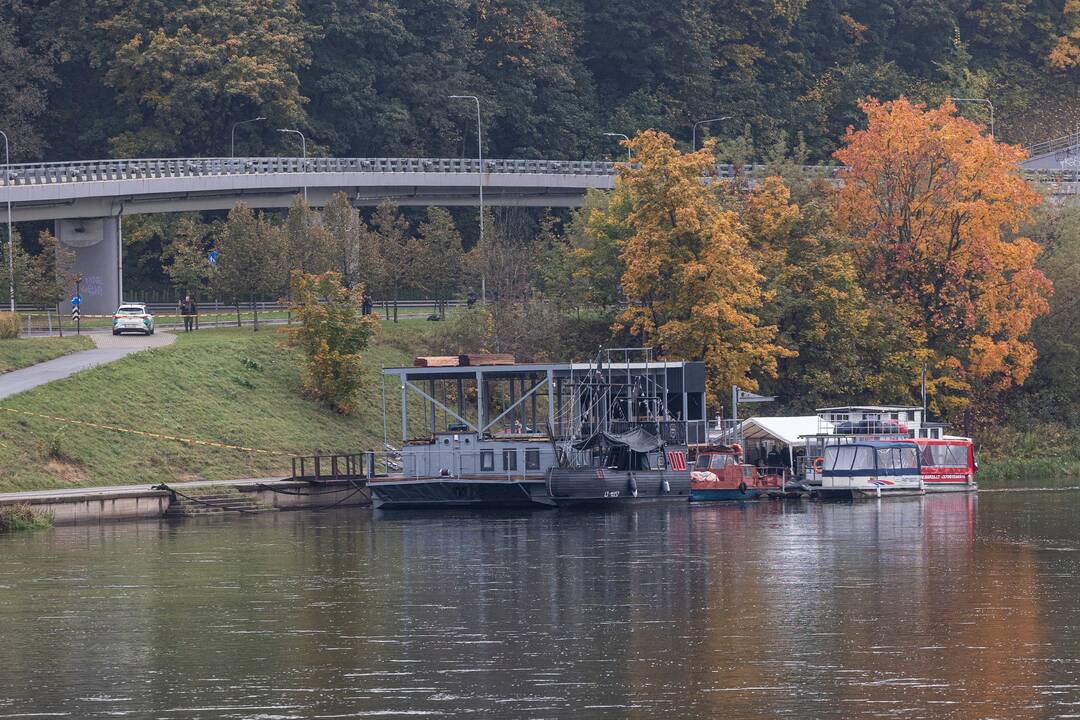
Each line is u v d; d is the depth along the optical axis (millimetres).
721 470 191750
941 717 74250
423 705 77312
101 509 163875
